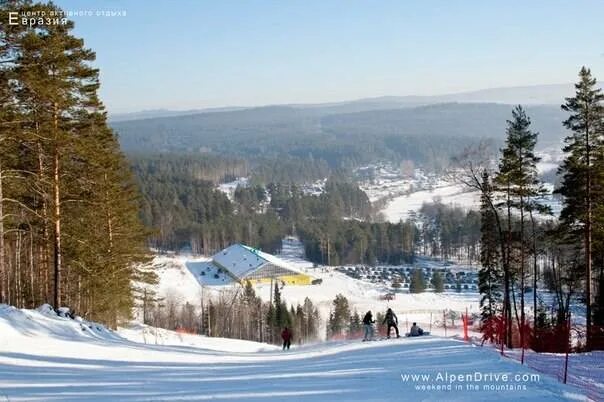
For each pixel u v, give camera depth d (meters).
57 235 23.17
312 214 179.12
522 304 27.20
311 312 68.69
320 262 130.12
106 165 28.66
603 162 25.19
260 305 67.44
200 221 152.88
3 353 13.27
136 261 33.97
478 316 63.03
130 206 33.06
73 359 13.53
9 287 35.38
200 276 98.94
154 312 61.78
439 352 13.01
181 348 20.00
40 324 17.83
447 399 8.01
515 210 33.16
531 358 12.13
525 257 31.62
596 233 25.84
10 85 19.81
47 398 8.38
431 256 134.75
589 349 18.77
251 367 12.91
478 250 125.19
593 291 30.75
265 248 140.25
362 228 135.25
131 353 15.78
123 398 8.41
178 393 8.88
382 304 81.25
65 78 22.12
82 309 35.19
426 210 177.00
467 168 28.70
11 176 20.50
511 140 27.64
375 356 13.45
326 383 9.65
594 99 25.16
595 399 8.05
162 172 194.75
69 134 22.97
